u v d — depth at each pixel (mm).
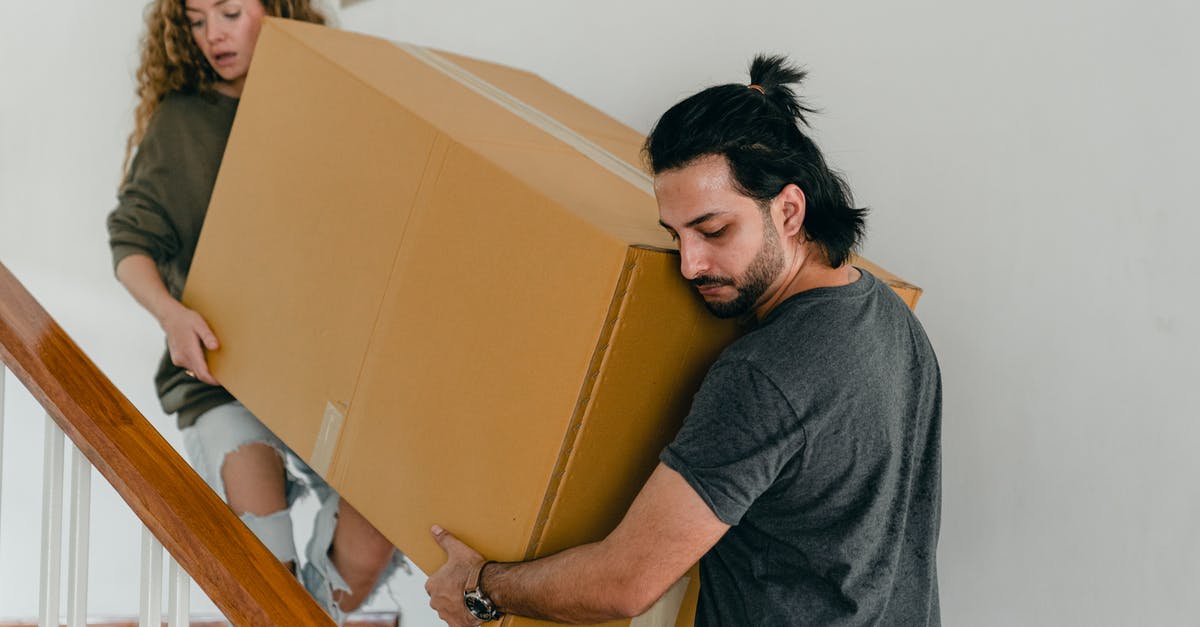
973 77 1555
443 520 1181
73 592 988
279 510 2145
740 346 1015
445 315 1187
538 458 1086
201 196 2225
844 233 1022
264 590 920
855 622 1053
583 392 1059
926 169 1612
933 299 1604
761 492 982
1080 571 1436
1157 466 1358
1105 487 1410
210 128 2221
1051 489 1466
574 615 1040
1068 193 1452
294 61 1421
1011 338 1514
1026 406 1496
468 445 1155
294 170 1401
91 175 2422
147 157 2236
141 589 980
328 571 2096
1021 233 1503
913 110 1626
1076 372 1442
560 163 1270
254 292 1455
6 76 2416
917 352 1120
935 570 1178
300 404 1377
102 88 2377
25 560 2461
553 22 2156
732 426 979
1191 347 1326
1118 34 1400
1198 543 1316
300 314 1380
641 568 985
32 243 2467
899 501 1088
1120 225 1397
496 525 1123
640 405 1122
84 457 981
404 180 1249
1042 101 1479
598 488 1134
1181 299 1336
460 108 1364
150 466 949
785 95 1057
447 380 1181
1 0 2369
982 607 1545
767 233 1006
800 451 992
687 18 1941
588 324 1045
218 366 1524
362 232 1297
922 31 1610
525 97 1601
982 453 1545
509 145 1265
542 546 1109
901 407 1075
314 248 1362
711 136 965
